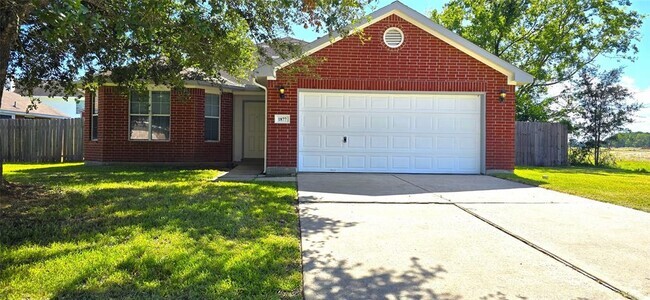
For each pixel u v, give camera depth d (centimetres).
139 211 525
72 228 438
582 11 1958
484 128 1055
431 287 315
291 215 532
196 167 1243
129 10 486
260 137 1425
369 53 1028
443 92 1048
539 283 327
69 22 345
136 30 506
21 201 577
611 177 1100
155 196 635
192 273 318
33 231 425
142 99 1222
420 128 1059
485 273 346
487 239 447
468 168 1069
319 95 1036
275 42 721
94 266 325
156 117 1259
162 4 511
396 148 1056
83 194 645
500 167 1059
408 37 1034
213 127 1348
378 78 1031
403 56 1035
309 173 1016
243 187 742
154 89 1247
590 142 1769
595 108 1769
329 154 1045
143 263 334
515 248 416
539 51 2078
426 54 1039
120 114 1241
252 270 330
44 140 1423
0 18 493
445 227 496
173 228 444
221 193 669
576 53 1991
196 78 995
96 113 1282
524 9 2039
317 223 502
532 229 493
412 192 739
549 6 2003
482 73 1052
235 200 608
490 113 1056
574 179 1016
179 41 645
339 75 1023
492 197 702
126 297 276
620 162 1817
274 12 655
